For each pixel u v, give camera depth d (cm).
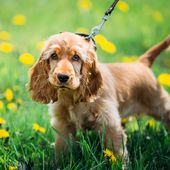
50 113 422
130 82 457
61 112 413
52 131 448
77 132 454
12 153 401
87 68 384
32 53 729
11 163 385
